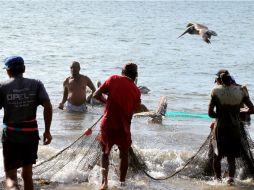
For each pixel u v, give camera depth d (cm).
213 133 2155
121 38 11850
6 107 1691
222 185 2097
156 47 9981
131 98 2008
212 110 2123
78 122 3222
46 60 7138
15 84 1697
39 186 2008
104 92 2027
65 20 18625
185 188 2039
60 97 4262
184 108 3959
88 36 12094
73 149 2306
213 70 6638
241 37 12875
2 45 9100
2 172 2098
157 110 3381
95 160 2162
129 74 2031
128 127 2019
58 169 2155
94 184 2059
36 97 1709
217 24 18712
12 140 1684
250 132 2969
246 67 7012
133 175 2152
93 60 7400
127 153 2034
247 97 2148
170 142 2731
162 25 17388
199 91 4875
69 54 8062
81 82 3631
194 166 2225
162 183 2100
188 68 6812
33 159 1711
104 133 2014
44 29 13750
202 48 9981
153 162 2355
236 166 2214
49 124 1728
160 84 5291
